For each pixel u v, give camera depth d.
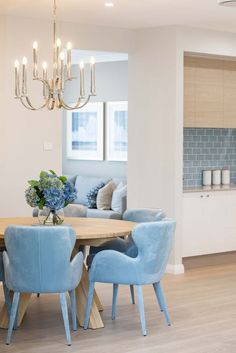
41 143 7.51
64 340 5.28
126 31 8.11
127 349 5.07
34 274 5.05
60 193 5.54
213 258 8.55
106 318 5.95
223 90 8.66
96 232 5.40
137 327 5.66
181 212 8.02
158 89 8.03
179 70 7.93
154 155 8.10
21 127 7.37
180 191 8.00
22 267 5.05
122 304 6.45
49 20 7.50
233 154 9.30
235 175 9.32
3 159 7.26
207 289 7.14
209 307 6.36
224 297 6.78
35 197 5.56
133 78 8.22
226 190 8.53
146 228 5.33
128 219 6.39
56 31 7.58
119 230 5.53
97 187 10.62
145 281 5.44
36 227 4.98
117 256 5.43
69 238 5.04
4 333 5.48
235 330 5.60
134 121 8.24
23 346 5.12
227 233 8.56
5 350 5.02
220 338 5.37
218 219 8.45
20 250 5.01
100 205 10.35
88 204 10.59
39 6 6.75
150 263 5.41
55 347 5.11
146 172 8.17
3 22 7.20
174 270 7.97
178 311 6.20
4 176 7.27
